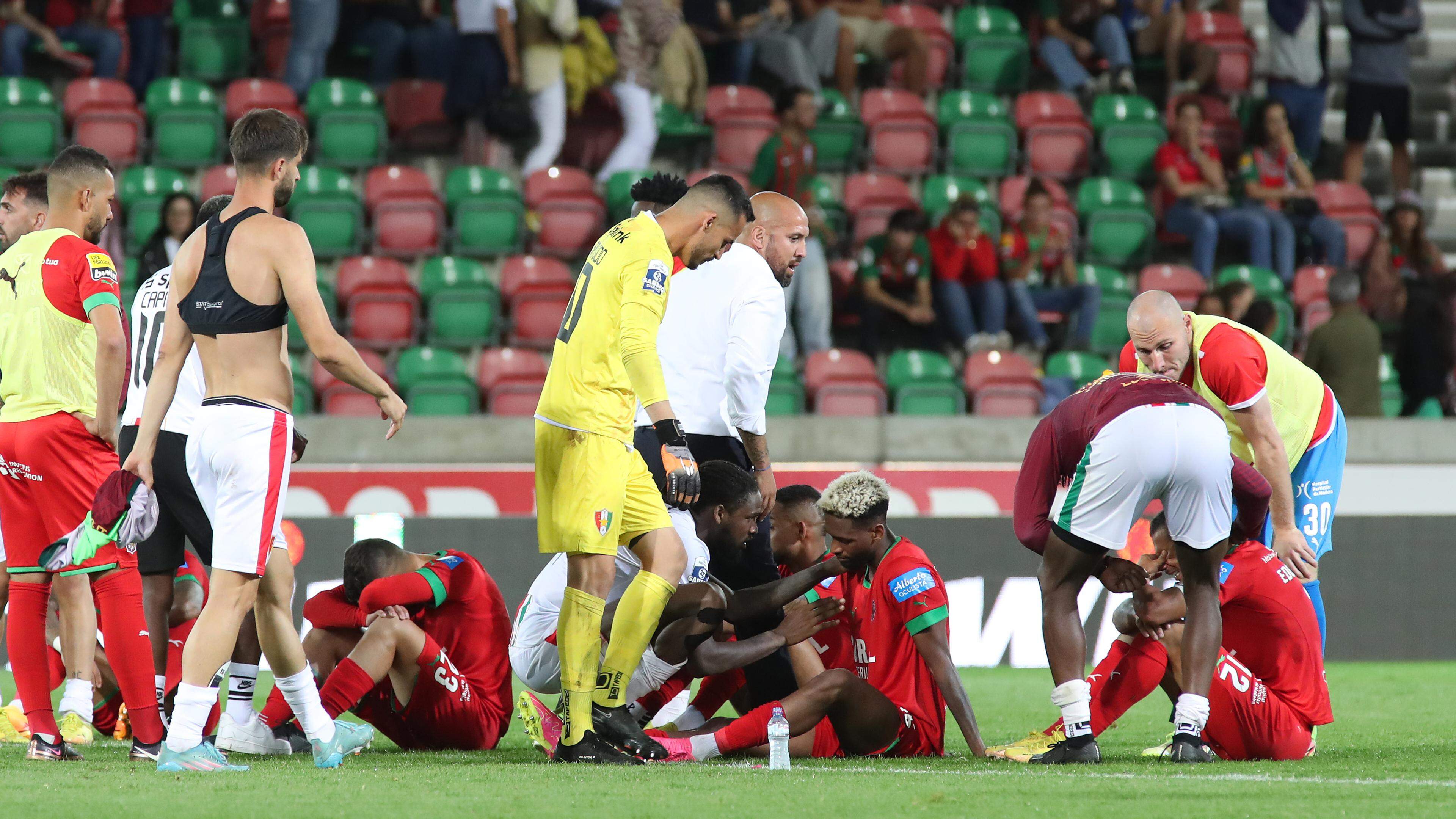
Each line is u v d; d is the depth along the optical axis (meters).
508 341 41.44
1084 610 32.75
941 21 51.75
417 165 47.09
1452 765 15.70
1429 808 12.17
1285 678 16.53
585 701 15.52
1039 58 51.47
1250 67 51.94
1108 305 43.41
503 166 46.19
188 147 45.09
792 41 47.62
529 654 18.11
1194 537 15.38
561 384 15.48
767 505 19.47
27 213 18.28
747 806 12.02
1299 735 16.23
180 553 18.14
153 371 17.86
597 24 45.97
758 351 19.08
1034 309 41.91
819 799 12.43
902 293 41.12
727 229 15.84
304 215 42.75
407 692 17.02
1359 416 37.59
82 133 44.25
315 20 45.84
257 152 15.03
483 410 39.19
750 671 17.23
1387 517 35.47
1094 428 15.33
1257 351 17.61
